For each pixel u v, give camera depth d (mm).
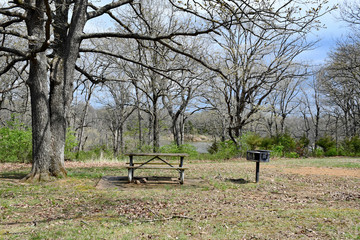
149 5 22750
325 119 56594
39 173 10320
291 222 5250
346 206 6820
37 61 10234
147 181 10234
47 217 5926
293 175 12297
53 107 10805
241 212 6121
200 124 50688
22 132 18531
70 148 21172
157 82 25312
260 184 10023
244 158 22812
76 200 7387
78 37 11172
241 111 28750
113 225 5305
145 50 25234
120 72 29672
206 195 7961
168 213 6094
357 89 35344
